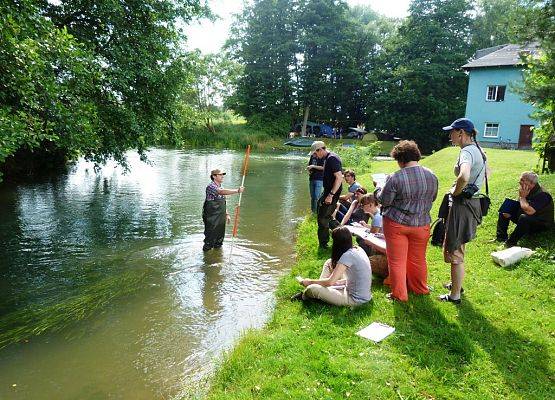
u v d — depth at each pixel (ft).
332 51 152.87
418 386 11.37
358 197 25.30
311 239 26.27
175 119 42.11
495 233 23.88
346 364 12.28
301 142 135.44
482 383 11.46
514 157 50.24
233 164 78.59
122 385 12.97
